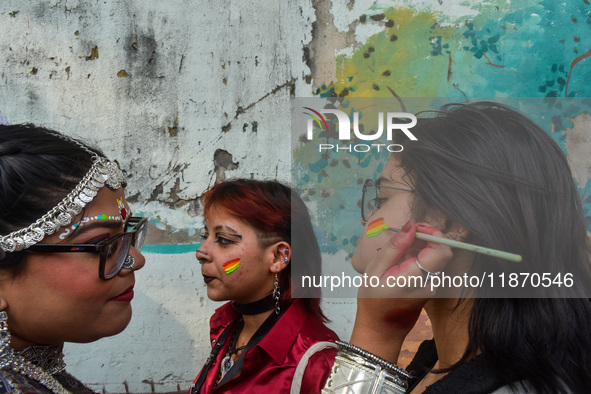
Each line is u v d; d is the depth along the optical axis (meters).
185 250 2.12
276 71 2.12
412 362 0.88
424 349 0.87
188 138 2.11
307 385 1.19
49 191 0.68
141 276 2.10
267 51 2.11
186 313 2.13
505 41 2.06
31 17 2.04
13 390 0.64
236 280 1.38
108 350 2.10
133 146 2.09
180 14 2.09
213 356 1.55
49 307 0.69
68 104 2.05
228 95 2.11
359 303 0.77
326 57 2.11
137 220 0.94
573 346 0.61
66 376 0.80
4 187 0.65
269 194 1.41
